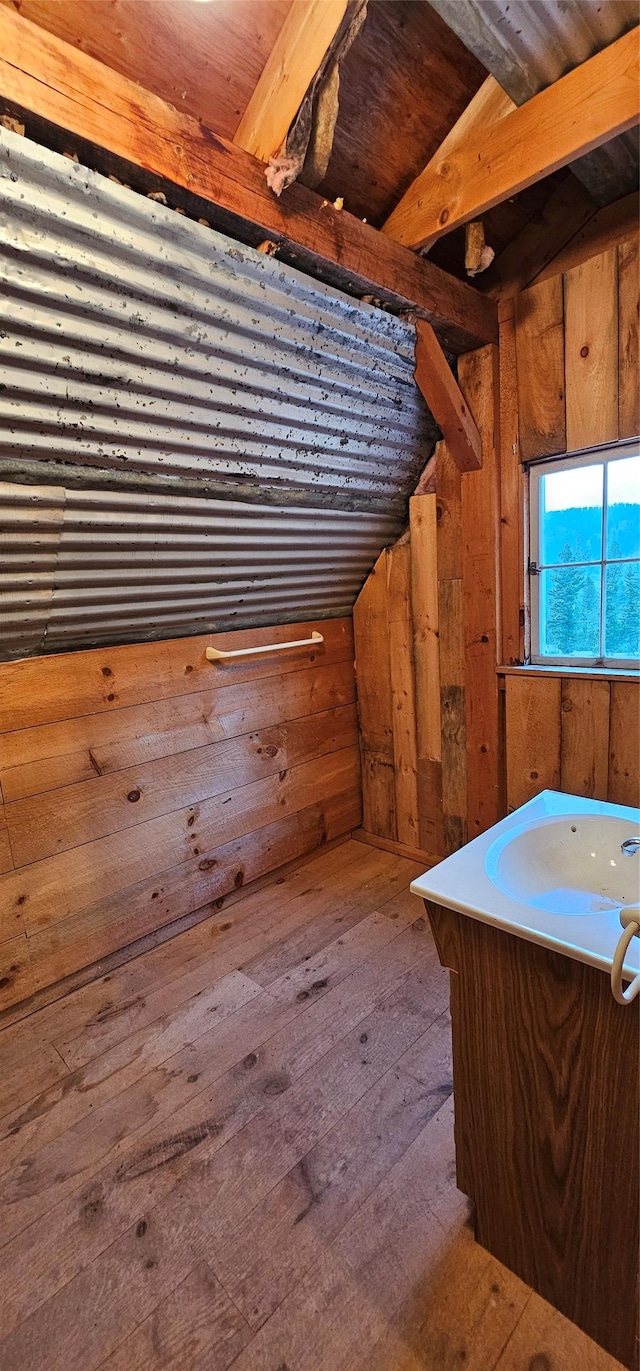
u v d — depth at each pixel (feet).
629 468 5.61
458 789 7.70
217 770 7.18
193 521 5.36
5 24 2.80
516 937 3.01
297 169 3.83
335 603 8.43
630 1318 2.89
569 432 5.82
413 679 8.07
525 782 6.73
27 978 5.68
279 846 8.13
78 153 3.16
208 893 7.23
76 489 4.40
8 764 5.40
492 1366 2.99
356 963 6.21
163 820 6.66
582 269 5.48
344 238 4.53
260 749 7.70
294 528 6.42
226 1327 3.20
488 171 4.54
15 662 5.39
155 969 6.30
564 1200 3.05
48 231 3.17
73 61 3.01
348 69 4.17
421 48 4.21
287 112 3.67
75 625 5.57
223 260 3.87
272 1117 4.45
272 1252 3.54
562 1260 3.13
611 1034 2.73
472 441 6.27
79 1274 3.47
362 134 4.63
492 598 6.71
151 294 3.68
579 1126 2.92
